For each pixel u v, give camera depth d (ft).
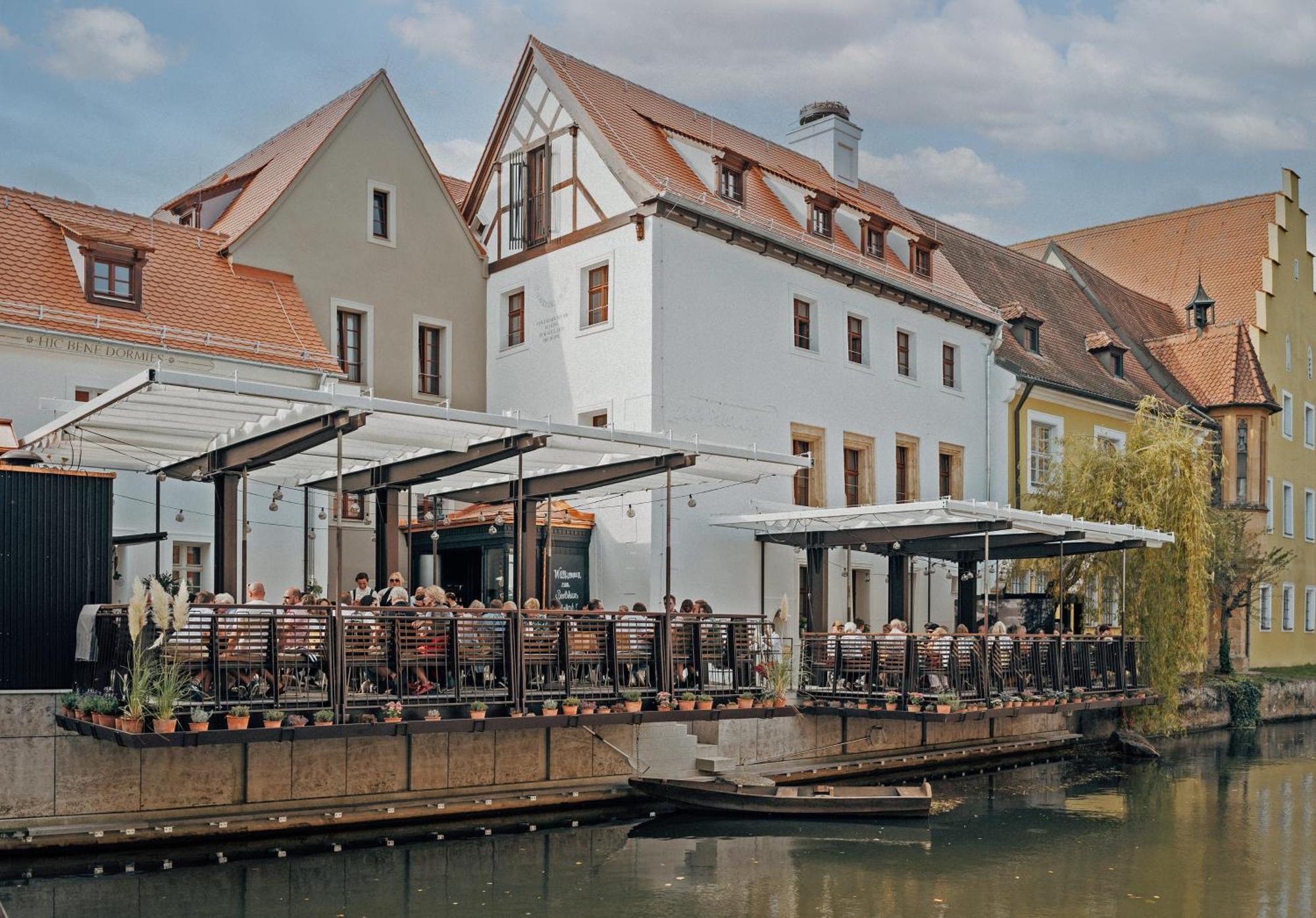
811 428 78.74
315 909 38.22
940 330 90.94
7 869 40.06
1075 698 72.28
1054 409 100.01
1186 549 83.15
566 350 74.33
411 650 45.52
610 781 56.49
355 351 72.33
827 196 81.20
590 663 51.31
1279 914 40.91
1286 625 134.00
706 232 72.49
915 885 43.96
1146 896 43.09
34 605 43.50
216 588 47.44
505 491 59.06
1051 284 122.52
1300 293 144.15
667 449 50.75
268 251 68.23
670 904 40.52
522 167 78.54
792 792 55.36
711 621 55.06
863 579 83.66
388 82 75.15
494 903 39.99
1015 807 59.72
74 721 41.57
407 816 49.11
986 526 63.41
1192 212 152.46
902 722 72.02
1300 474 140.05
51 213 61.77
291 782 47.09
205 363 61.52
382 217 74.59
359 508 70.28
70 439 46.29
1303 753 81.61
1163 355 130.62
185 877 40.96
